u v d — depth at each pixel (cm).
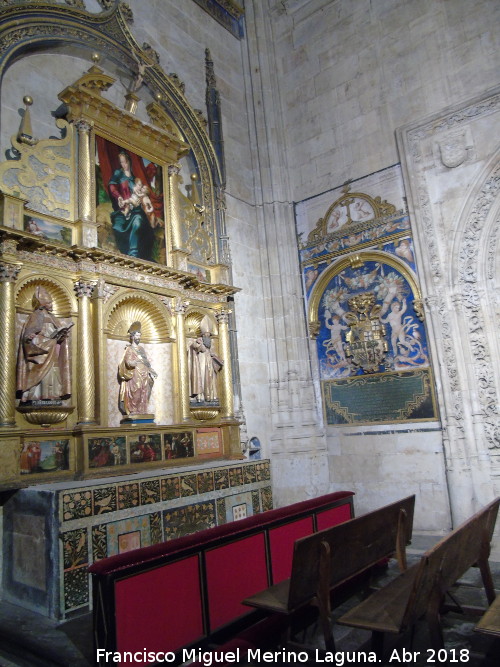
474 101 980
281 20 1318
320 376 1132
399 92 1095
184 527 717
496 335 927
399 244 1052
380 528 562
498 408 901
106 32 943
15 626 536
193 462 871
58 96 830
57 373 729
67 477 700
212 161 1112
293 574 428
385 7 1144
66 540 569
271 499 885
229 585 532
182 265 951
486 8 1005
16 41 795
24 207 738
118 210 873
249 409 1062
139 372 820
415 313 1019
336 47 1209
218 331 1006
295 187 1227
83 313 761
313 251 1175
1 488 609
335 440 1088
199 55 1177
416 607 396
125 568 435
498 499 568
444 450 939
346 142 1159
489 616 382
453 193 987
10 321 670
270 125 1247
